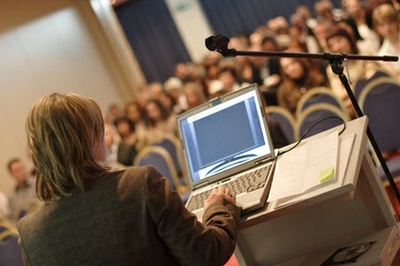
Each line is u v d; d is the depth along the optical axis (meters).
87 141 1.59
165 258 1.56
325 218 2.15
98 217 1.56
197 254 1.53
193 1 8.98
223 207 1.71
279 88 5.61
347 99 5.45
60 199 1.61
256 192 1.81
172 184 5.41
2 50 8.40
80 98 1.62
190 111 2.17
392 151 4.05
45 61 8.83
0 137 8.12
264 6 8.62
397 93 3.95
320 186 1.69
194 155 2.13
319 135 2.05
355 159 1.75
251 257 2.25
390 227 2.06
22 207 5.67
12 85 8.41
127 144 6.77
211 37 1.94
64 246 1.59
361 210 2.10
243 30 8.78
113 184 1.57
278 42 7.21
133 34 9.37
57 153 1.57
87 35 9.49
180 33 9.15
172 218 1.54
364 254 1.88
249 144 2.05
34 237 1.63
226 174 2.05
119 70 9.58
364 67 5.21
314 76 5.58
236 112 2.10
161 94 7.70
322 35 6.80
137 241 1.54
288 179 1.82
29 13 8.80
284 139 3.81
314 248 2.17
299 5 8.42
